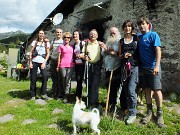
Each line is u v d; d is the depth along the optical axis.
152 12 4.13
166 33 3.94
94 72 3.05
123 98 2.91
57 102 3.28
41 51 3.47
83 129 2.46
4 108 3.16
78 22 5.66
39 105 3.22
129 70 2.63
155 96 2.58
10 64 6.53
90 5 5.36
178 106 3.24
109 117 2.69
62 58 3.34
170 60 3.87
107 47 2.97
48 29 6.41
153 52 2.52
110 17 4.88
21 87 4.42
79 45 3.32
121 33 4.60
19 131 2.43
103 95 3.54
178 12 3.84
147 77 2.59
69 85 3.33
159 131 2.45
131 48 2.65
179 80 3.76
